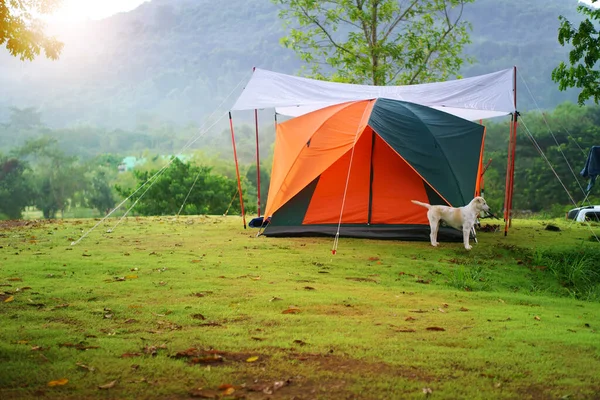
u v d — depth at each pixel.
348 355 4.07
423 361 3.97
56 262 7.66
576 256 9.33
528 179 59.94
